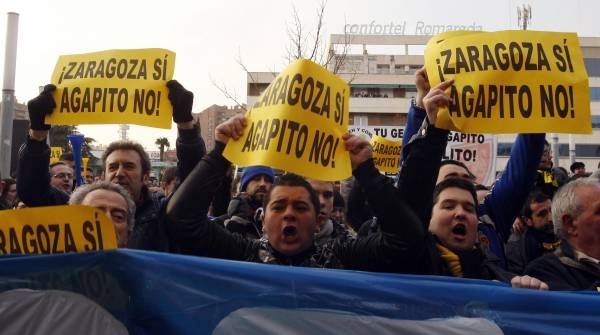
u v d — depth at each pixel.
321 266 2.61
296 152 2.30
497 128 2.48
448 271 2.62
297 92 2.35
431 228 2.78
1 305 1.96
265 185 4.10
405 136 3.09
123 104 3.04
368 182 2.39
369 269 2.46
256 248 2.70
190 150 3.14
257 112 2.45
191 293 1.96
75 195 2.65
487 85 2.52
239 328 1.93
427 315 1.89
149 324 1.96
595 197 2.53
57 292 1.98
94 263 1.98
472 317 1.87
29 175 3.14
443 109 2.47
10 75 7.88
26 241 2.08
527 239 3.88
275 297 1.93
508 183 3.29
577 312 1.84
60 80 3.13
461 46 2.59
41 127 3.09
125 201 2.62
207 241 2.52
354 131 7.84
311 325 1.91
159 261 1.98
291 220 2.57
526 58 2.53
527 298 1.87
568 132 2.47
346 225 4.71
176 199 2.49
